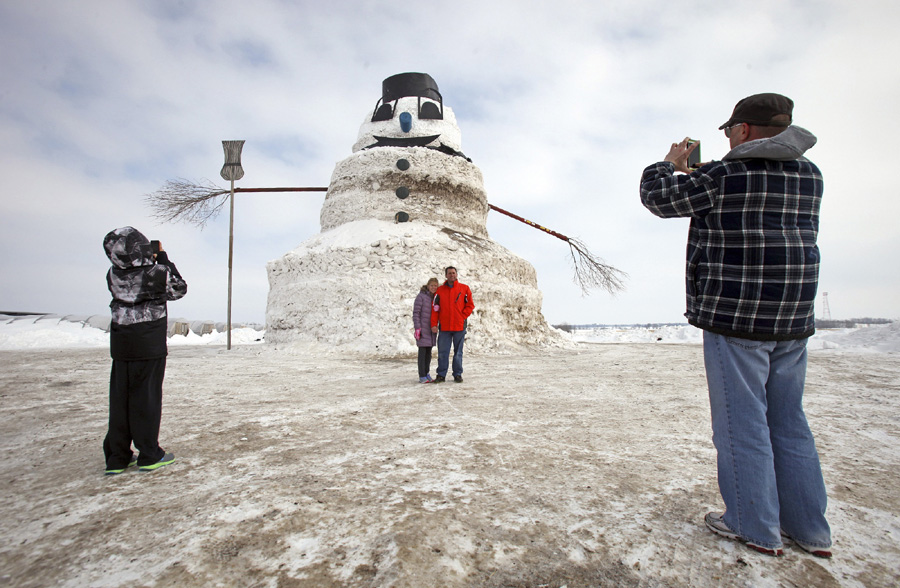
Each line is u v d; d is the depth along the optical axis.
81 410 4.49
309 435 3.45
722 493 1.86
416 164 13.94
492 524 1.96
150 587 1.50
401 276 11.68
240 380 6.57
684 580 1.55
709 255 1.86
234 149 14.36
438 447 3.12
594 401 4.84
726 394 1.83
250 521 1.99
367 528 1.92
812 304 1.80
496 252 13.96
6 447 3.23
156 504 2.19
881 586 1.52
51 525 1.97
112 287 2.66
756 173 1.77
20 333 16.00
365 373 7.47
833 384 5.89
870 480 2.48
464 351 11.15
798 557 1.71
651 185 2.01
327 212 14.73
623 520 2.00
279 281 13.55
